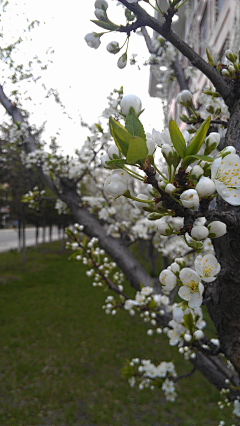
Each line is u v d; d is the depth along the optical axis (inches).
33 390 208.4
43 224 820.6
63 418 181.8
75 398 202.5
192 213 32.5
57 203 233.0
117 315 354.0
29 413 185.5
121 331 311.4
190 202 27.5
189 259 147.4
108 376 230.1
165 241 192.9
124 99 30.2
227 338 48.4
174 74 145.1
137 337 297.4
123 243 125.7
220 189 28.3
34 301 402.6
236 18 174.9
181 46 44.3
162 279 41.9
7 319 336.8
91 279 530.3
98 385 218.5
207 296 50.2
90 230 131.2
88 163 168.4
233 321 46.7
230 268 43.4
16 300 404.8
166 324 98.1
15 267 625.0
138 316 355.3
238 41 169.8
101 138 153.4
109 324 328.2
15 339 288.5
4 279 517.7
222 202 40.9
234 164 29.1
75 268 642.2
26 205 651.5
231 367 88.0
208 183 27.1
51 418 182.4
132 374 111.1
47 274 573.3
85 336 296.4
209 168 30.0
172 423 179.3
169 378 100.2
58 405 194.4
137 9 41.0
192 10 305.4
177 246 175.9
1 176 573.9
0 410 188.7
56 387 213.8
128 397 206.8
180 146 28.8
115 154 29.6
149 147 28.9
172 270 43.7
